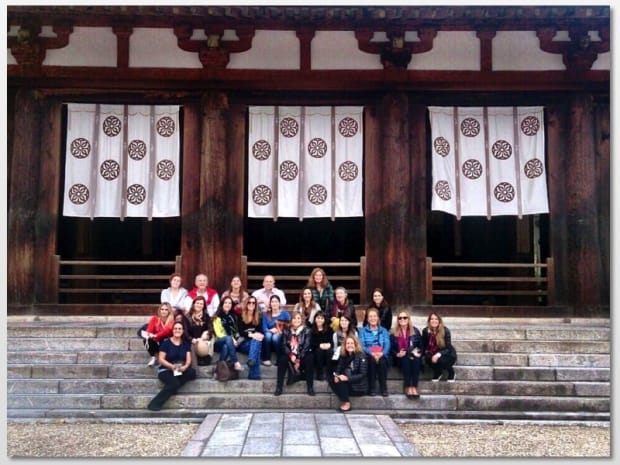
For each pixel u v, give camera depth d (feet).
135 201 37.63
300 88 37.42
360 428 24.00
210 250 36.63
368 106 38.04
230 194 37.70
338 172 37.88
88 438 23.71
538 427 25.77
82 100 37.68
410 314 36.70
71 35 37.09
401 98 37.37
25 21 36.19
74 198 37.35
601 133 37.76
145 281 53.42
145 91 37.58
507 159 38.01
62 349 30.45
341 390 26.43
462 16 34.96
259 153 37.93
